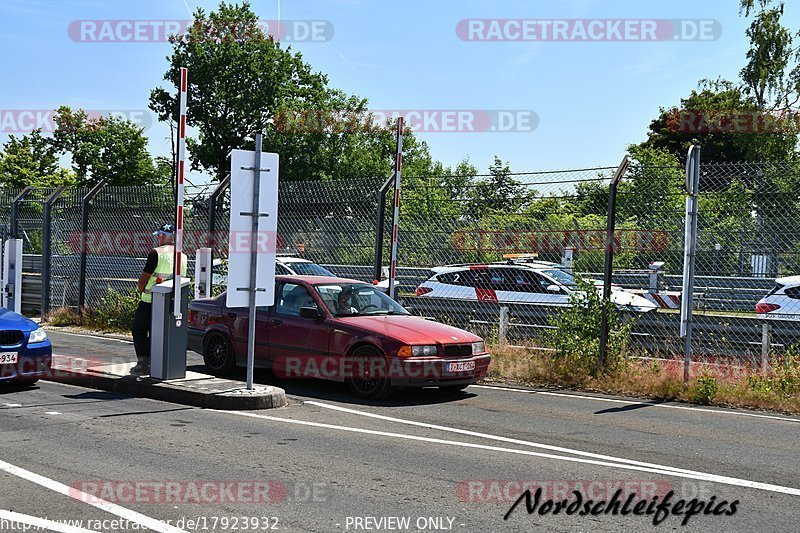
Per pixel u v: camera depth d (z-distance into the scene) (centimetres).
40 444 727
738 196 1306
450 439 787
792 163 1260
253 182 955
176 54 5397
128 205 1830
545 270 1753
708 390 1041
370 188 1512
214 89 5350
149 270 1061
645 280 1680
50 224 1972
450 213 1462
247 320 1144
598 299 1206
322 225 1573
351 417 898
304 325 1085
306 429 823
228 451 714
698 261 1364
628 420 909
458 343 1036
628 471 673
